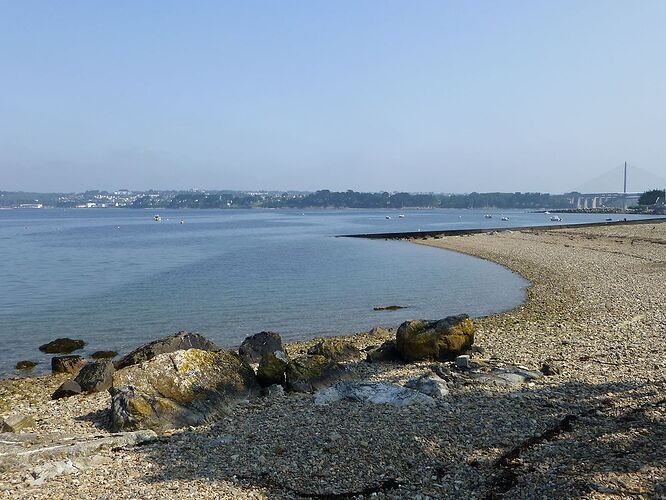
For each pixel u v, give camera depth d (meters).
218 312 30.17
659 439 9.67
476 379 14.55
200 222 183.25
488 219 190.38
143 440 11.50
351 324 27.22
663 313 24.67
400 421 11.52
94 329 26.62
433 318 28.27
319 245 79.19
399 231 117.12
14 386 18.17
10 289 38.50
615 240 69.31
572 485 8.13
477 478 8.85
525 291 35.97
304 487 8.87
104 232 121.38
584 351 18.09
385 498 8.38
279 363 15.48
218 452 10.52
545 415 11.58
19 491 9.05
